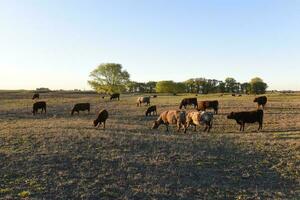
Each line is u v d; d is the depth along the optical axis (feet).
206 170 76.84
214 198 63.67
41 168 74.33
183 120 118.52
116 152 85.20
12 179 68.85
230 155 86.89
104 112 129.90
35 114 193.06
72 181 67.92
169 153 86.02
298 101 252.42
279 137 107.04
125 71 444.14
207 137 106.22
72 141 94.53
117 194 63.31
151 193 64.23
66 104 255.50
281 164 81.66
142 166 77.00
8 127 132.05
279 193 66.80
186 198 63.21
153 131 120.78
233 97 317.22
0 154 83.25
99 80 437.58
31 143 93.20
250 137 106.83
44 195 62.13
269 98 295.28
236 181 72.28
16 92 460.14
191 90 625.82
